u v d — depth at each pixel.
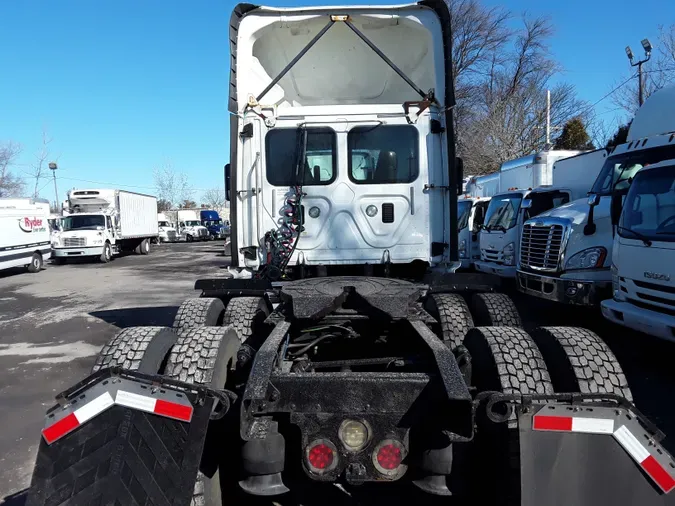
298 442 2.95
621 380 2.84
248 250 5.50
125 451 2.36
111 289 15.13
